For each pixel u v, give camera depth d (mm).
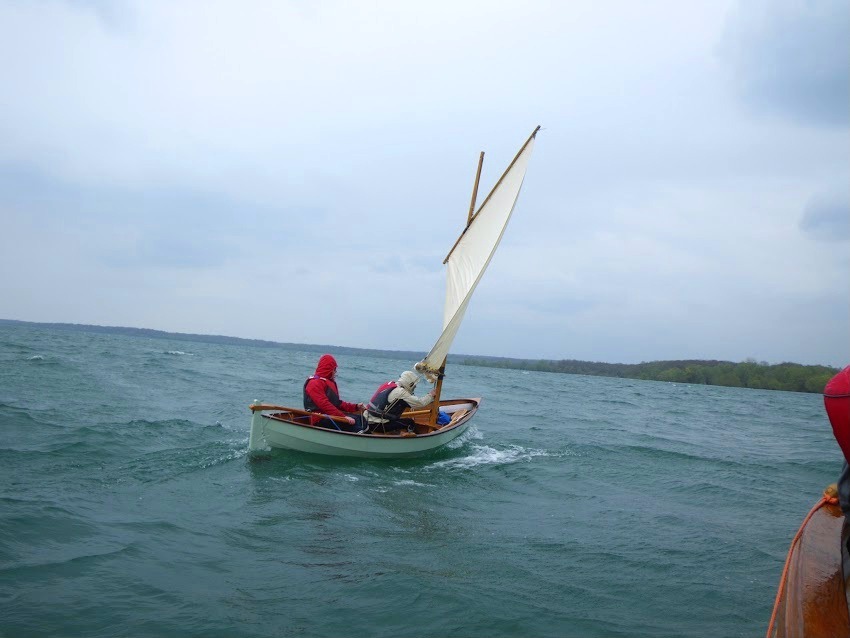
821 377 76312
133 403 14312
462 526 6625
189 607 4207
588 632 4234
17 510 5863
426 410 12055
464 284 11133
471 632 4133
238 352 69000
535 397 28312
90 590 4348
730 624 4496
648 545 6309
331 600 4480
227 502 6949
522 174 10461
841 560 3137
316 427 9227
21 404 12234
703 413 26484
